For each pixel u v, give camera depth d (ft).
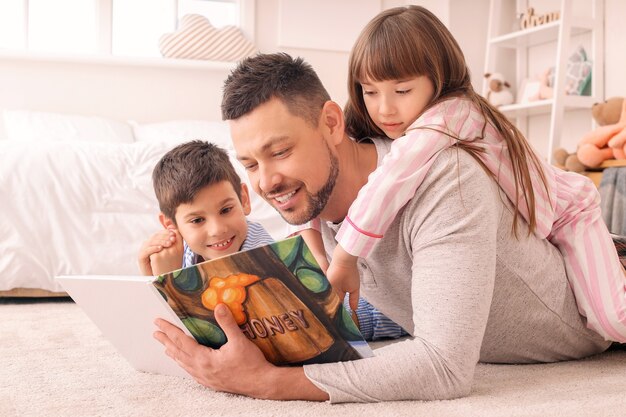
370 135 3.86
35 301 7.59
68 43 11.96
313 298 2.91
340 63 12.85
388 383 2.91
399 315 4.00
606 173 8.29
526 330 3.72
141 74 11.84
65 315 6.39
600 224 3.85
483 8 12.91
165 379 3.50
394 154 3.18
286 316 2.95
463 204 3.02
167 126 11.13
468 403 2.90
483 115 3.46
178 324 3.06
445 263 2.97
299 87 3.07
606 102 9.20
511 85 12.88
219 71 12.15
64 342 4.78
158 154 8.08
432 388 2.94
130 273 7.66
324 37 12.69
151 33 12.32
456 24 12.70
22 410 2.94
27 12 11.67
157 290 2.89
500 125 3.49
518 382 3.40
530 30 11.28
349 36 12.81
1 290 7.32
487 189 3.12
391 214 3.17
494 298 3.55
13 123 10.63
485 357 3.91
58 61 11.42
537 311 3.67
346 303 4.83
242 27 12.32
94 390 3.28
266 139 3.01
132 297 3.08
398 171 3.12
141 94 11.86
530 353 3.87
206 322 3.01
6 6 11.60
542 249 3.66
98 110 11.68
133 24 12.22
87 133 10.62
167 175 4.79
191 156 4.77
